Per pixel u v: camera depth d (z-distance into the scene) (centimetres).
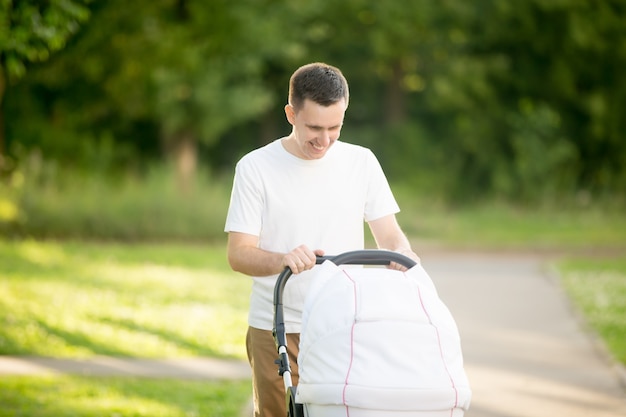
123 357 1067
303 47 3309
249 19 2945
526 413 830
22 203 2458
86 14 1072
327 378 422
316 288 453
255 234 506
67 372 984
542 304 1460
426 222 2819
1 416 785
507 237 2695
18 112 2833
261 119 3766
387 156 3612
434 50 3581
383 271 453
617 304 1420
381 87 3841
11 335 1161
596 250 2409
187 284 1655
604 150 3466
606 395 892
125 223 2488
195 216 2539
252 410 835
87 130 3247
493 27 3434
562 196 3198
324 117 470
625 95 3378
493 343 1158
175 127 3038
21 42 1045
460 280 1764
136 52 2538
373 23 3569
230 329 1244
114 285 1612
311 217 510
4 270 1742
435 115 3766
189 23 2823
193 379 962
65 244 2255
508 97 3525
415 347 424
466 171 3562
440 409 419
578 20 3284
